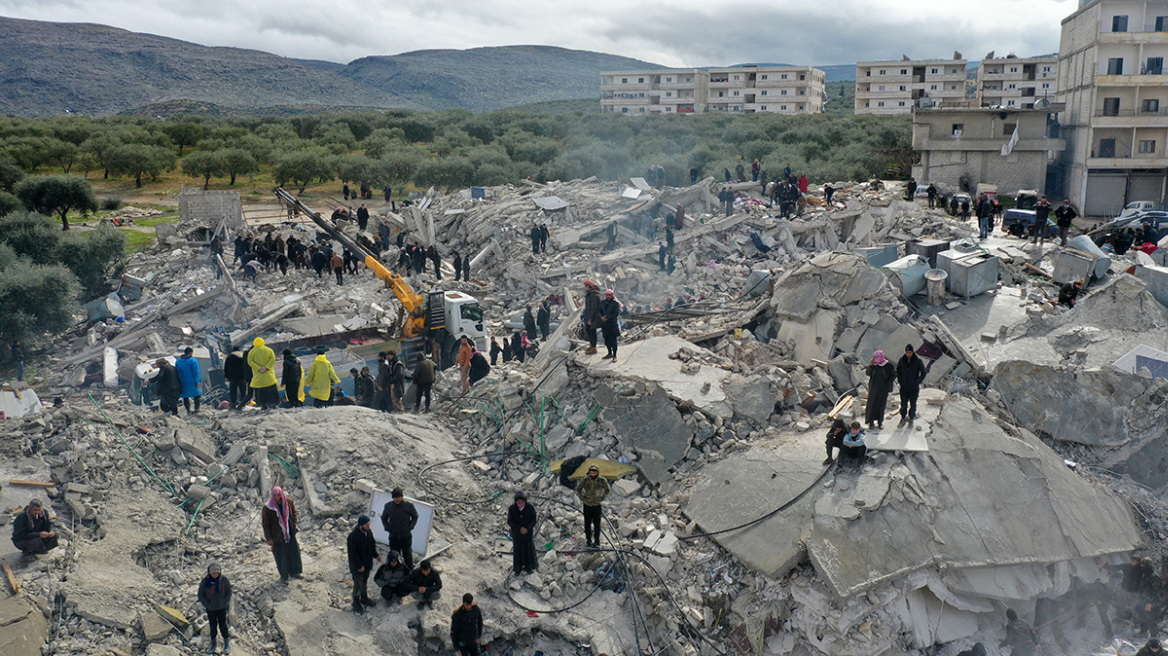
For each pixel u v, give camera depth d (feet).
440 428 60.03
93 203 190.70
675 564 44.04
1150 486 53.72
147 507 44.96
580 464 52.65
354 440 52.47
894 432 47.42
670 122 325.42
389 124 324.80
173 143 298.15
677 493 49.14
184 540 43.75
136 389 75.36
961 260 73.61
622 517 48.34
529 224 126.82
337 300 104.88
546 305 89.35
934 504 43.21
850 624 39.06
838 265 67.62
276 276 119.24
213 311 105.09
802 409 54.80
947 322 70.69
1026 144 207.51
